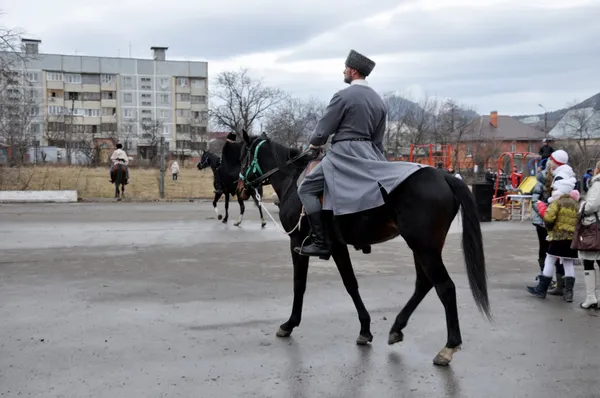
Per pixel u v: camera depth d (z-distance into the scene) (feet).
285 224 19.47
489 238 44.09
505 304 23.80
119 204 69.36
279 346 18.12
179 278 28.07
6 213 57.31
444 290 15.99
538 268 31.94
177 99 320.29
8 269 29.89
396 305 23.20
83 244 38.37
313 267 31.22
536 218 27.14
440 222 15.78
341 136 17.88
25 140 136.98
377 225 16.80
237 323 20.57
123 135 281.33
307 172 18.61
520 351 17.71
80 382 15.05
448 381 15.28
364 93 17.88
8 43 79.00
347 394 14.46
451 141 184.55
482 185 56.44
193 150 278.05
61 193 71.46
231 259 33.40
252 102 199.31
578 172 115.96
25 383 14.96
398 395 14.40
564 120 239.09
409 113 203.41
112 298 23.98
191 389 14.67
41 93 295.28
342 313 21.97
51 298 23.89
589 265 23.16
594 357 17.19
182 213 59.36
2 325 20.03
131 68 312.09
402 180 15.89
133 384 14.94
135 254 34.76
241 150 22.22
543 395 14.37
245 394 14.40
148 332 19.40
